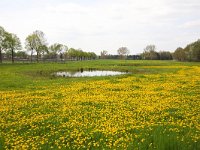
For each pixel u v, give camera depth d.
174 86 31.16
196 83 34.16
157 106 19.91
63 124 15.22
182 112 17.75
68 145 11.89
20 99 23.50
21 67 80.62
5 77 46.91
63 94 26.20
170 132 13.16
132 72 64.69
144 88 30.03
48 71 69.50
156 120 15.82
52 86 33.19
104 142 12.13
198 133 13.09
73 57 183.88
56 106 20.42
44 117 16.94
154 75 47.88
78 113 17.94
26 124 15.40
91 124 14.99
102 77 45.91
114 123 15.30
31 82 38.91
